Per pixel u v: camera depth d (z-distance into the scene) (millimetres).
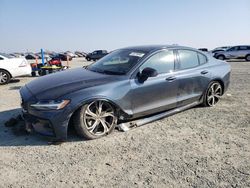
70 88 4086
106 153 3771
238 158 3631
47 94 3996
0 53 10844
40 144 4062
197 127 4812
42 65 13312
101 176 3184
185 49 5484
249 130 4680
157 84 4770
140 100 4602
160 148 3938
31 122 4094
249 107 6152
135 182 3055
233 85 9344
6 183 3047
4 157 3656
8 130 4645
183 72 5266
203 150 3877
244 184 3014
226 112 5734
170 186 2977
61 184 3025
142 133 4504
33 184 3029
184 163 3490
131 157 3656
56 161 3545
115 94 4250
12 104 6621
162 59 5000
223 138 4320
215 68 5984
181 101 5312
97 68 5105
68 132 4430
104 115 4270
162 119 5223
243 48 27062
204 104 6031
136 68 4594
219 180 3092
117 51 5566
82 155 3709
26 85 4754
